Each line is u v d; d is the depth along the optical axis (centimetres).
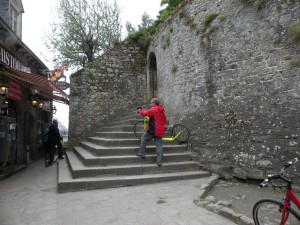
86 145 952
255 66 616
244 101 639
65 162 963
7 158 788
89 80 1249
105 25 1633
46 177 787
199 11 790
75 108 1223
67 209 473
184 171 723
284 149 555
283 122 559
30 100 1116
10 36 815
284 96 559
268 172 580
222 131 692
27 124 1090
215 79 718
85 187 602
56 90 1026
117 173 665
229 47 680
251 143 620
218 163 696
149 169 692
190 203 489
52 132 1010
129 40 1313
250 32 630
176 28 916
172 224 398
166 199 516
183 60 862
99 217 431
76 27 1586
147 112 708
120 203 499
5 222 419
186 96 838
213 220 409
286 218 325
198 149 770
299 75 536
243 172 632
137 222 408
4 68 705
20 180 745
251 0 627
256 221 353
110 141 788
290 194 323
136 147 769
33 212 462
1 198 558
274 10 579
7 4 944
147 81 1293
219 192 563
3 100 766
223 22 700
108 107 1255
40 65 1186
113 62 1284
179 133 830
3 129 784
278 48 571
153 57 1252
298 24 532
